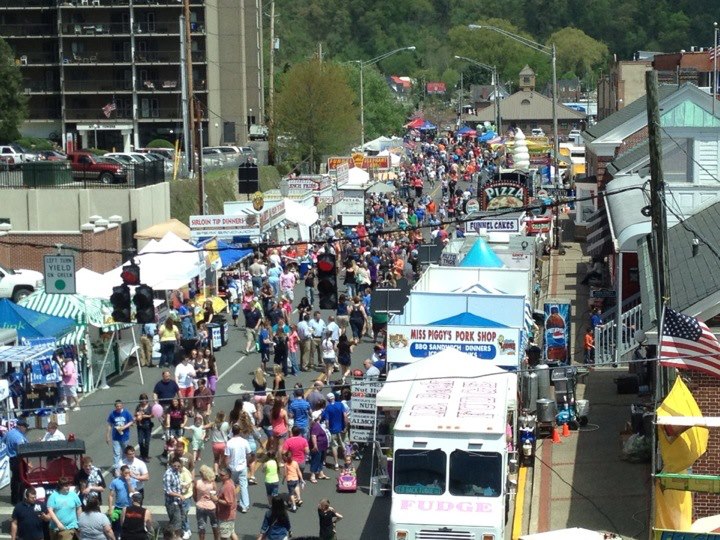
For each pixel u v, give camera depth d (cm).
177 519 2723
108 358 4328
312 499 3111
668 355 2506
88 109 13725
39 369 3731
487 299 3612
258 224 5684
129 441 3591
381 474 3194
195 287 5334
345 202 7512
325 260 2997
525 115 19950
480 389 2892
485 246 4591
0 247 5741
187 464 2959
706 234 3553
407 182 10431
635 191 5141
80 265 5738
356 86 15875
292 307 5569
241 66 14138
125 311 2933
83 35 13388
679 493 2341
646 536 2759
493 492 2602
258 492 3169
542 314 4797
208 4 13562
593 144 6925
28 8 13412
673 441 2391
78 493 2756
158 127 13950
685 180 5231
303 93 11712
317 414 3347
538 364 3994
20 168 6925
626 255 4972
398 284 5322
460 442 2622
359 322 4912
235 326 5375
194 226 5672
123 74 13650
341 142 11925
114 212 6462
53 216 6425
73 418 3862
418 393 2870
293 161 11838
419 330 3409
